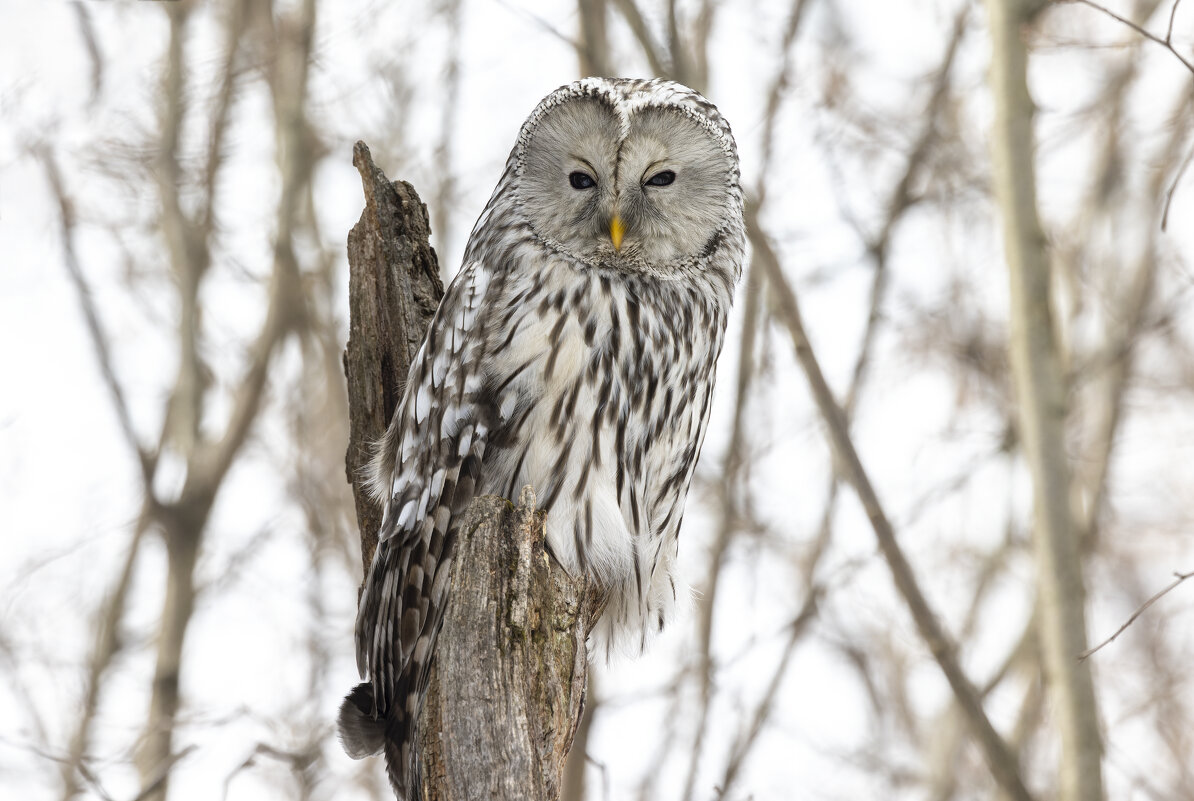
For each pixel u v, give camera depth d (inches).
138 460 771.4
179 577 749.9
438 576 329.7
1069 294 807.7
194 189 794.2
